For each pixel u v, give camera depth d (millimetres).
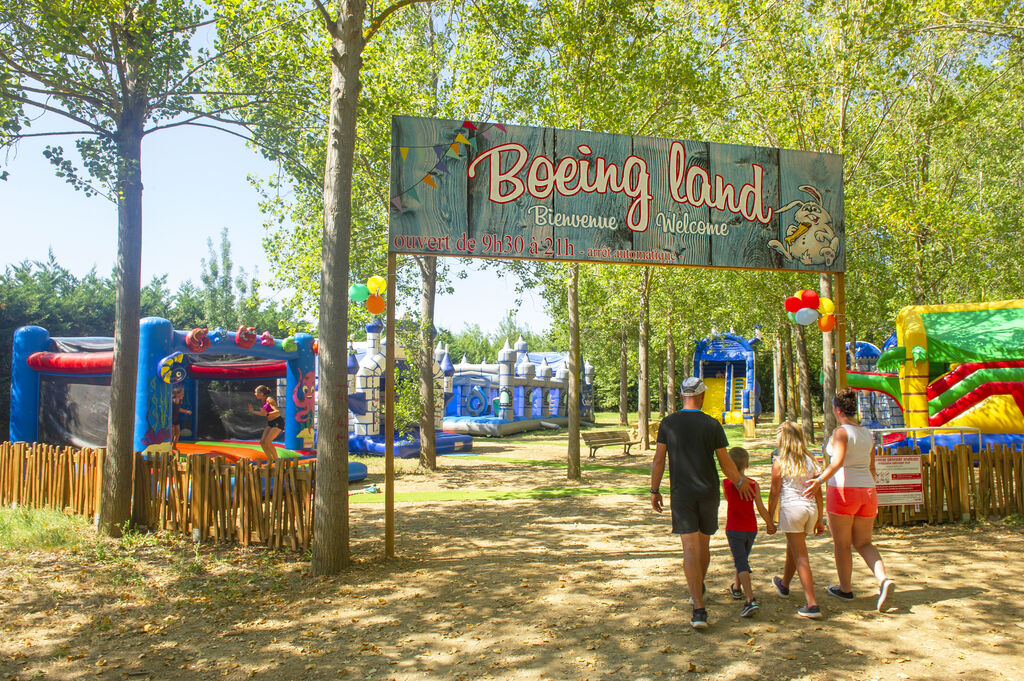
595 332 36625
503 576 7020
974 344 12500
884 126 16062
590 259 8508
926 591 6000
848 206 15727
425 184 8188
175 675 4750
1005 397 13031
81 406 14562
